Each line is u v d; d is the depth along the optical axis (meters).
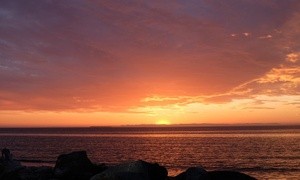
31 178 27.39
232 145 108.50
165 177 22.12
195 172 20.73
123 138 170.50
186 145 112.25
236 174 20.28
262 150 90.25
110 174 18.80
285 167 58.47
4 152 34.97
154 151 91.12
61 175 25.30
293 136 170.00
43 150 94.75
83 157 26.38
